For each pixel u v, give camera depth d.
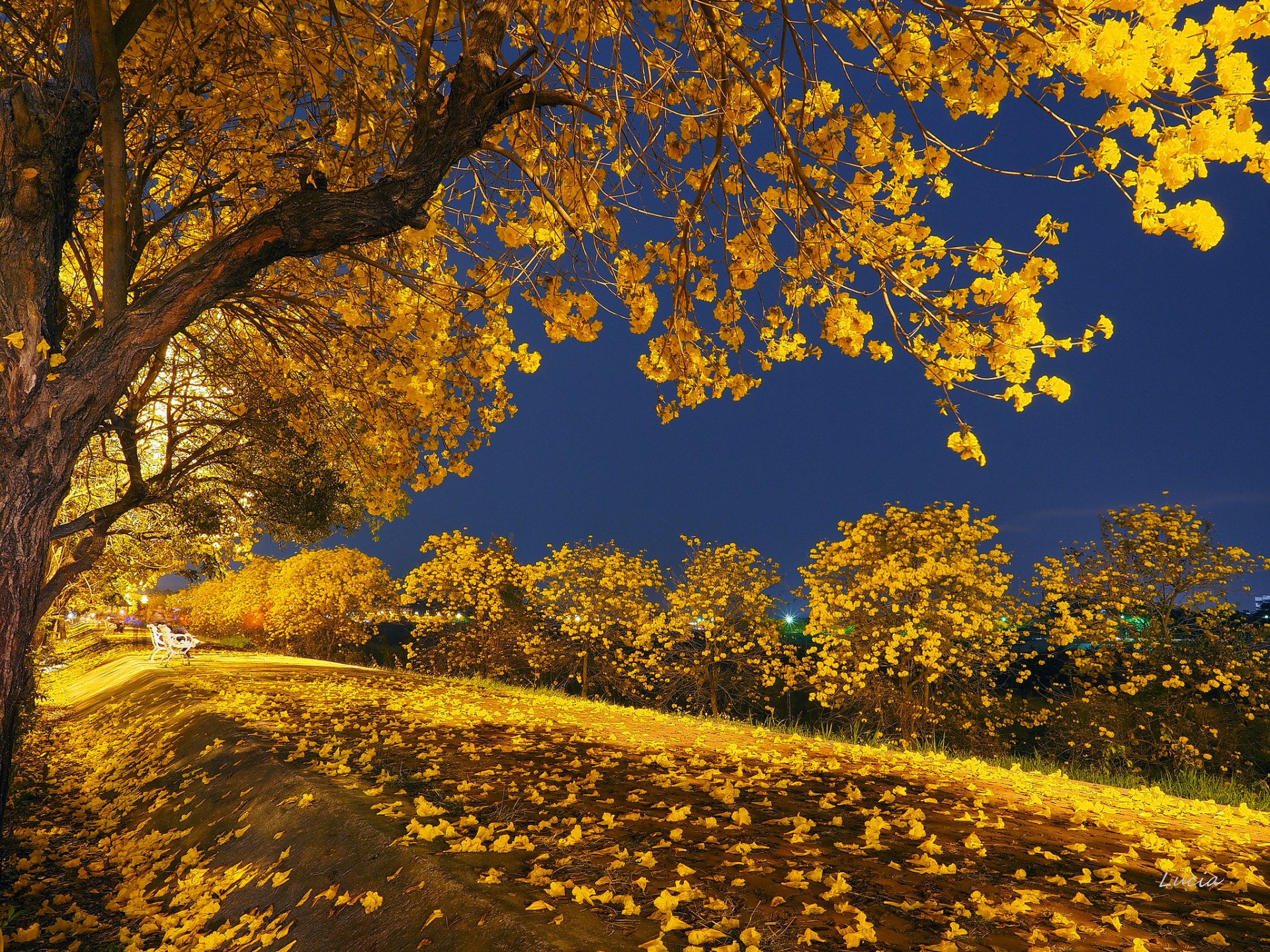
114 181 3.68
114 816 6.98
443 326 4.68
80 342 3.88
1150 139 2.21
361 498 9.59
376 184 3.57
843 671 13.30
